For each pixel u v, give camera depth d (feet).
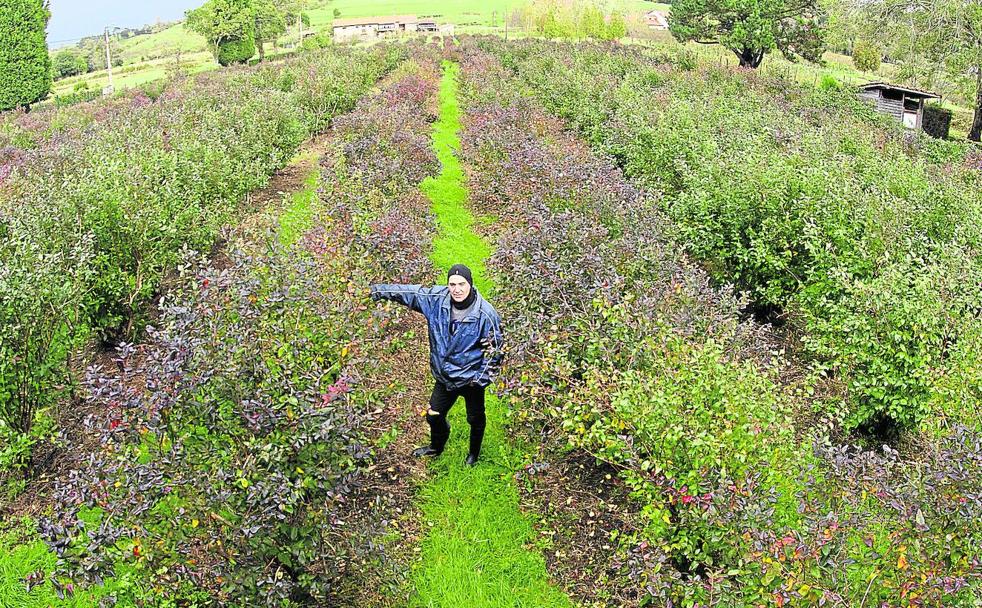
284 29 200.64
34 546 17.57
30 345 19.74
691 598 13.60
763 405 15.64
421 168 45.60
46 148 52.60
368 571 15.30
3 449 19.33
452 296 18.52
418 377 24.99
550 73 100.58
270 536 13.24
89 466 12.92
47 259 20.51
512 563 17.31
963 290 21.90
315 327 18.29
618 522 18.25
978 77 110.22
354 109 66.95
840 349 22.93
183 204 29.55
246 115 53.57
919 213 29.96
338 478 13.65
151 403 12.91
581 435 18.02
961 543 12.57
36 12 138.10
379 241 26.22
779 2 131.34
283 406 13.85
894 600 12.45
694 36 139.64
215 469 13.14
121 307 26.23
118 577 14.96
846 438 23.45
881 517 13.70
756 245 29.78
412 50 139.95
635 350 17.52
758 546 12.57
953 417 17.90
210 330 14.79
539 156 40.47
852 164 39.58
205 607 13.50
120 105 88.58
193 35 319.88
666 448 15.20
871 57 166.61
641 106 61.77
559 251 24.38
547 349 18.38
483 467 20.44
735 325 20.54
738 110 68.90
